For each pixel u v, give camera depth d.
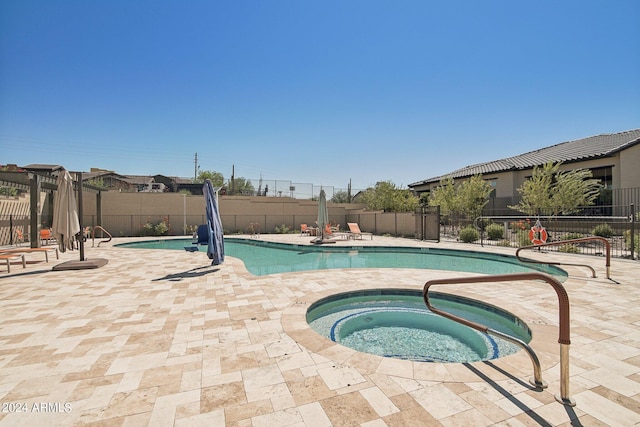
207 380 2.80
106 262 9.48
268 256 13.23
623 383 2.71
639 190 15.55
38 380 2.79
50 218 18.16
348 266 10.77
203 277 7.50
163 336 3.85
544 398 2.46
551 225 16.81
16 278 7.39
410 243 15.65
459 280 3.07
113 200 21.05
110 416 2.27
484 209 23.17
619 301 5.28
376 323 5.27
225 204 23.78
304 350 3.44
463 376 2.83
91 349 3.46
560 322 2.41
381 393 2.56
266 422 2.20
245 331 4.02
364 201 28.20
